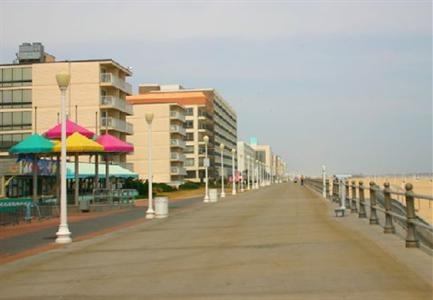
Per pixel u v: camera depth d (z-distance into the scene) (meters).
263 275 10.77
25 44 83.88
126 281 10.68
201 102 136.50
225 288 9.66
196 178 131.50
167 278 10.84
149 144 29.88
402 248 13.67
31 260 14.23
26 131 78.88
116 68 81.69
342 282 9.82
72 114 77.31
